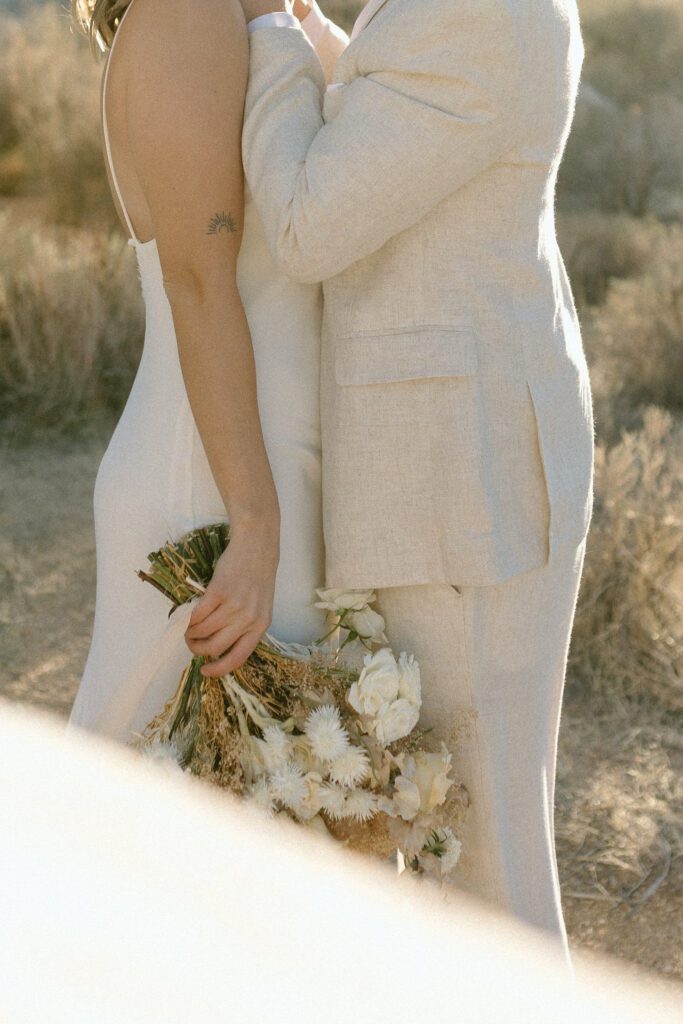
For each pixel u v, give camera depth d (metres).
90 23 1.76
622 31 14.29
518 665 1.75
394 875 1.84
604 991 2.33
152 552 1.69
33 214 7.92
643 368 5.91
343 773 1.55
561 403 1.70
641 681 3.48
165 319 1.73
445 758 1.65
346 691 1.64
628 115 11.10
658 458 3.94
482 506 1.61
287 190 1.54
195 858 0.80
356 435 1.65
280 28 1.62
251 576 1.58
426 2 1.47
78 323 5.30
